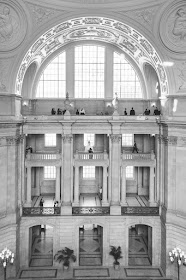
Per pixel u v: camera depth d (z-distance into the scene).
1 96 24.64
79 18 24.55
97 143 31.62
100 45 31.47
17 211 25.72
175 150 25.36
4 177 24.50
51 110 31.33
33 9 23.77
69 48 31.34
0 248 23.97
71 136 27.48
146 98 31.55
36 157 28.58
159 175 27.89
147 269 26.33
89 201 30.19
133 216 27.05
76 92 31.94
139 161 28.58
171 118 25.56
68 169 27.50
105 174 28.61
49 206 29.02
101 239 28.19
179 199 25.06
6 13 23.16
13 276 24.72
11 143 24.86
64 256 26.62
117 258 26.14
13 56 24.52
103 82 32.00
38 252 28.81
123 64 32.03
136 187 32.72
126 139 32.16
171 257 24.16
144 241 30.86
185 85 25.28
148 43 25.23
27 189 28.47
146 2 23.72
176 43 24.53
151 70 30.95
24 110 30.44
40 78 31.75
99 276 25.09
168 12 23.77
